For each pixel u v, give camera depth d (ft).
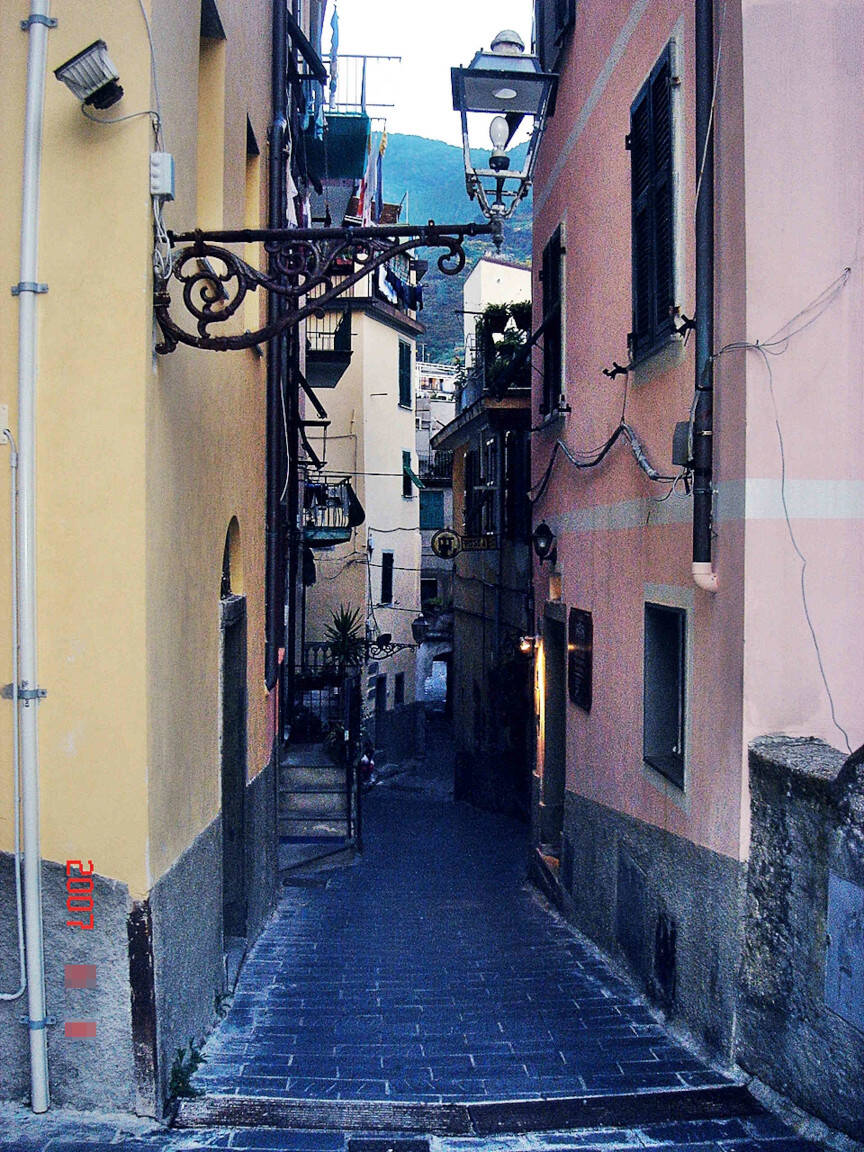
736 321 17.69
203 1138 13.80
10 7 14.74
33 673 14.55
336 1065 17.30
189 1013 17.43
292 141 38.93
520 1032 19.60
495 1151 13.46
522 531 51.34
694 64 20.02
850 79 17.40
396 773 86.58
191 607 18.25
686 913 19.93
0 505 14.53
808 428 17.28
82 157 14.46
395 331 88.17
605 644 27.99
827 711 17.30
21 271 14.42
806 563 17.28
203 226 21.93
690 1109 15.07
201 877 18.90
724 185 18.24
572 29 32.22
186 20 17.26
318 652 77.36
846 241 17.35
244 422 26.22
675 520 21.57
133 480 14.47
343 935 28.96
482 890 37.35
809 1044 14.60
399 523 90.12
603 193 28.27
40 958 14.56
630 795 25.03
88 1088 14.61
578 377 31.73
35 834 14.53
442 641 112.06
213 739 20.58
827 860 14.28
